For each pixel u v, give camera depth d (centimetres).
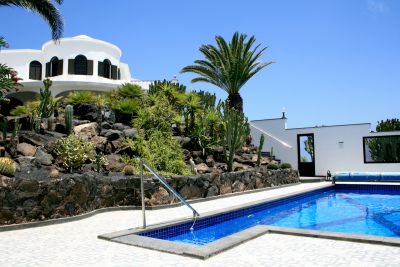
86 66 2458
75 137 1113
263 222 912
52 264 443
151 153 1270
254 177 1477
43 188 734
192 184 1109
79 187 813
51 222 727
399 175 1596
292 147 2267
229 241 538
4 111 2255
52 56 2505
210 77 2194
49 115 1382
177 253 484
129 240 558
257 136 2386
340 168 2142
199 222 778
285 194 1264
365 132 2098
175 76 2328
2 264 444
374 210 1123
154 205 957
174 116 1589
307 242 549
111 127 1439
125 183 960
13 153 1000
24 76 2528
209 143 1577
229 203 1066
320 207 1187
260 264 437
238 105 2142
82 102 1532
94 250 511
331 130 2181
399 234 766
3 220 668
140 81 2420
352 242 546
